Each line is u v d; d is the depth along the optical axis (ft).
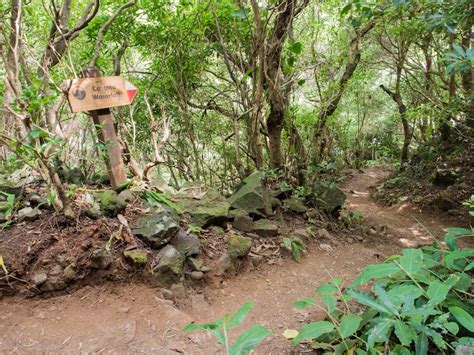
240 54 15.52
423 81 28.84
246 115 16.31
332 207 16.03
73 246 8.47
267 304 9.26
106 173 12.64
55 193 9.13
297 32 21.52
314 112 17.92
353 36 20.74
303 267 11.59
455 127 22.67
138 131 17.17
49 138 8.34
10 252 8.09
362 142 45.19
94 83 9.58
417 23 14.38
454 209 20.51
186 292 8.94
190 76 16.62
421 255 6.80
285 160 17.56
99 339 6.98
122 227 9.30
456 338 5.75
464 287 6.82
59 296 7.97
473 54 7.88
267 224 12.64
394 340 6.44
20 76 11.71
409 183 25.84
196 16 14.10
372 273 6.53
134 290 8.45
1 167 12.50
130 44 15.88
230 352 4.82
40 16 14.60
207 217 11.06
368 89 37.83
